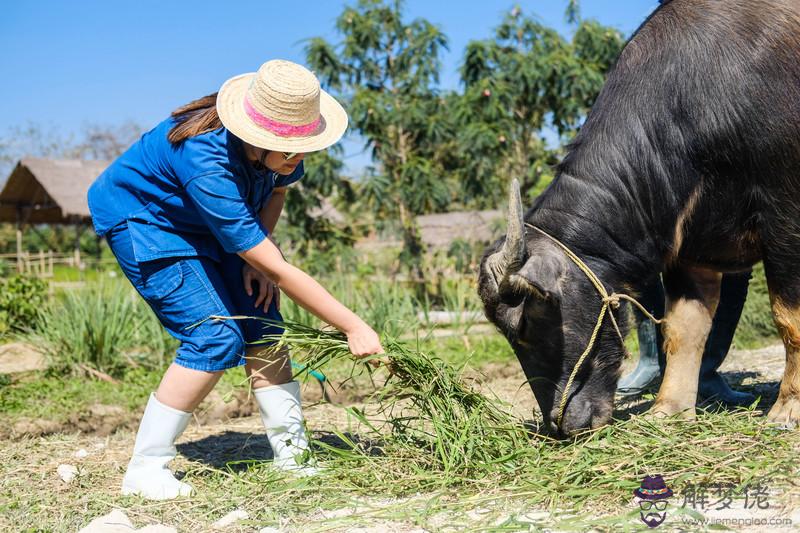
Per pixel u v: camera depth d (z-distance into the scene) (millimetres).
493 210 14555
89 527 3062
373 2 13781
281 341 3729
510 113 12977
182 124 3551
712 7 4160
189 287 3666
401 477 3572
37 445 4840
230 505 3408
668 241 4203
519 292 3656
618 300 3963
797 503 2957
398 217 13656
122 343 7855
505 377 7027
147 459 3648
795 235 4074
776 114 3961
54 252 39000
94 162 31641
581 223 4008
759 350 7730
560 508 3105
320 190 13078
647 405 5348
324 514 3256
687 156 4098
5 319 9555
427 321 9266
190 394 3660
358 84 13969
